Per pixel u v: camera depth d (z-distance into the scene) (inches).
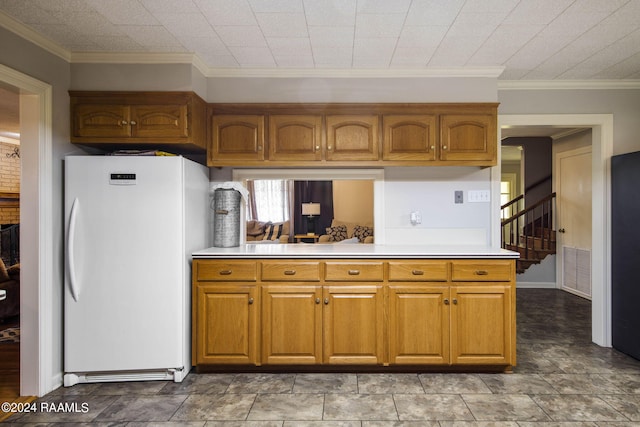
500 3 80.2
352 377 103.3
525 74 123.1
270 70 118.6
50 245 97.0
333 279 104.0
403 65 115.5
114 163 99.8
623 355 118.9
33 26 90.4
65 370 98.8
